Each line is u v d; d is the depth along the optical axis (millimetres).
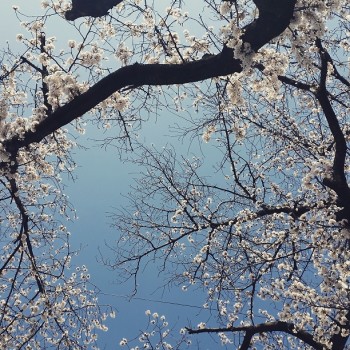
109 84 6051
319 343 8180
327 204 7543
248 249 8430
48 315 9156
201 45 7539
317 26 6008
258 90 7098
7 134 6500
